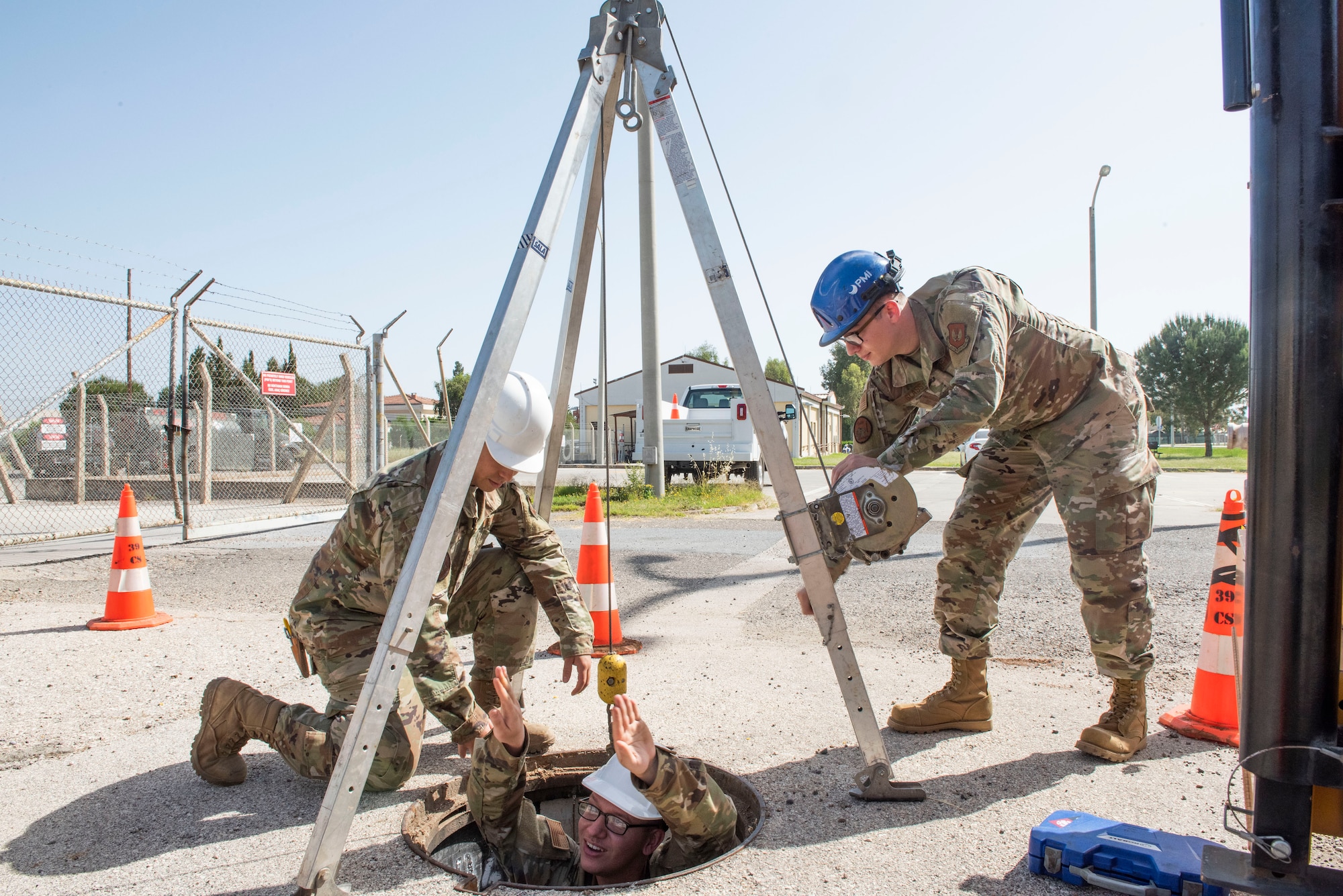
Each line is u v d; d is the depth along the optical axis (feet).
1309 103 4.86
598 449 75.82
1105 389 9.03
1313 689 4.94
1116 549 9.00
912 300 8.82
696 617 17.25
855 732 8.23
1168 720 10.47
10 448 52.29
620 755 6.93
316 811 8.36
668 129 7.99
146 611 16.88
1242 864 5.36
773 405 7.73
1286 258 4.94
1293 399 4.94
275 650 14.73
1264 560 5.08
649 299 44.73
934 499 47.21
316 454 44.34
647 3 8.08
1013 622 16.42
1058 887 6.61
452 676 8.67
